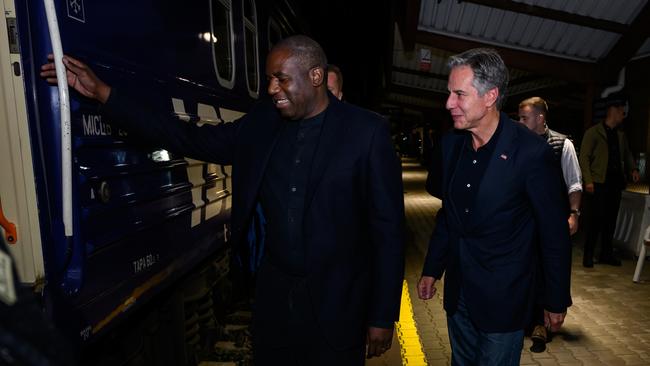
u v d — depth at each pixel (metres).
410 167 24.39
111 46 1.97
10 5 1.48
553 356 3.46
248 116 1.93
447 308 2.14
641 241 5.71
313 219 1.71
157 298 2.74
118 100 1.76
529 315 1.99
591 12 7.27
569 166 3.41
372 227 1.76
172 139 1.83
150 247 2.28
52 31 1.46
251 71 4.45
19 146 1.53
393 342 3.73
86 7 1.80
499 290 1.94
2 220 1.54
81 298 1.72
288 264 1.78
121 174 1.98
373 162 1.69
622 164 5.39
